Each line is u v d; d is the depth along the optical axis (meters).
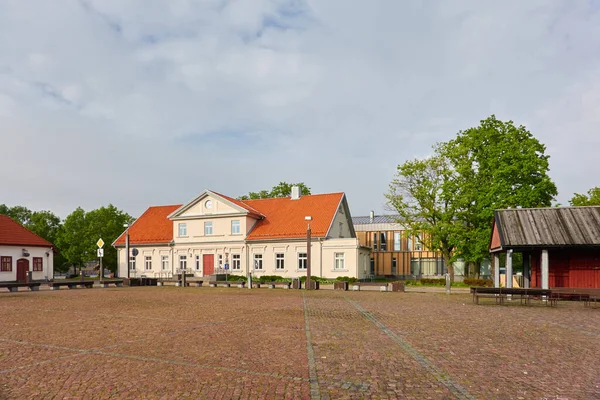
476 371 8.22
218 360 8.95
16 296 26.11
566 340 11.48
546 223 24.16
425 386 7.28
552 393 6.96
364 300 23.28
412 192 41.84
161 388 7.14
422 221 42.25
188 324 13.86
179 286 38.53
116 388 7.16
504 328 13.45
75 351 9.86
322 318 15.39
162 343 10.71
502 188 35.81
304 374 7.93
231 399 6.63
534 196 34.94
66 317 15.74
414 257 67.69
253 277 44.59
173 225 51.47
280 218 48.53
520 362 8.95
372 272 70.00
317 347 10.24
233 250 47.97
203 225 49.38
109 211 69.62
